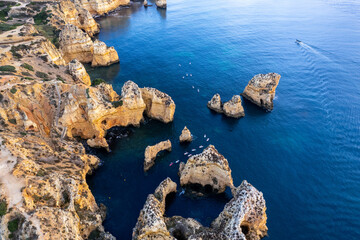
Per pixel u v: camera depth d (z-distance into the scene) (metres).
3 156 39.81
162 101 67.62
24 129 51.50
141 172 55.41
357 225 44.72
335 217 46.06
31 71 71.00
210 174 49.97
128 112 66.19
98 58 99.50
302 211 47.12
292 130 67.50
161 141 63.88
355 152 59.94
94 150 61.16
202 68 98.50
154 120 71.56
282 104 78.12
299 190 51.19
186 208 47.66
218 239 36.19
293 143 63.12
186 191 51.12
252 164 57.34
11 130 49.16
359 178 53.66
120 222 45.16
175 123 70.62
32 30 95.25
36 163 43.09
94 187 51.81
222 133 66.88
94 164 55.47
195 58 106.19
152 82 90.00
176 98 81.19
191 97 81.69
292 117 72.44
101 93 65.38
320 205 48.25
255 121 71.38
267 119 72.12
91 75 94.69
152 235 38.12
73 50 100.19
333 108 75.19
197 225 41.41
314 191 51.00
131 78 92.75
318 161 57.88
